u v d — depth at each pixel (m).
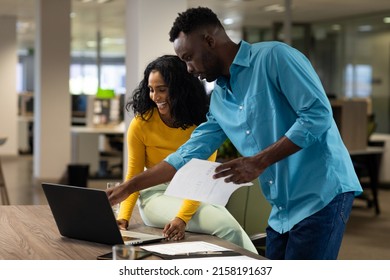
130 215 3.03
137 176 2.64
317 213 2.47
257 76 2.46
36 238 2.66
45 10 11.45
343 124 8.53
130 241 2.55
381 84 15.07
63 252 2.42
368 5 13.16
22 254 2.39
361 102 8.75
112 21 17.09
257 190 3.64
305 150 2.47
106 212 2.45
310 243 2.48
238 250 2.46
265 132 2.50
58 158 11.71
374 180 8.82
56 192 2.60
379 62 15.09
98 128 13.30
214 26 2.46
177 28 2.46
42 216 3.14
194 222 2.87
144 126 3.12
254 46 2.51
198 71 2.51
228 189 2.40
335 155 2.48
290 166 2.49
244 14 14.91
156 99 3.02
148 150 3.15
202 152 2.71
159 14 7.06
